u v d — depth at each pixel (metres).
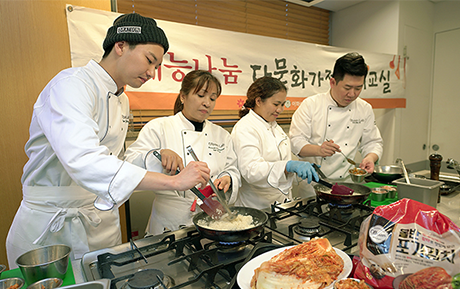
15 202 1.75
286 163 1.53
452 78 3.72
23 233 1.17
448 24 3.69
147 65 1.07
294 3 3.45
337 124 2.19
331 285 0.64
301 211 1.26
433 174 1.80
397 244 0.57
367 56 3.27
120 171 0.85
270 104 1.72
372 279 0.59
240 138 1.71
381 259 0.57
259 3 3.16
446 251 0.53
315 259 0.68
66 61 1.79
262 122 1.80
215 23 2.88
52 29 1.73
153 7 2.52
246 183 1.87
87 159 0.86
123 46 1.05
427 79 3.89
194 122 1.59
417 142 3.95
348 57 1.89
